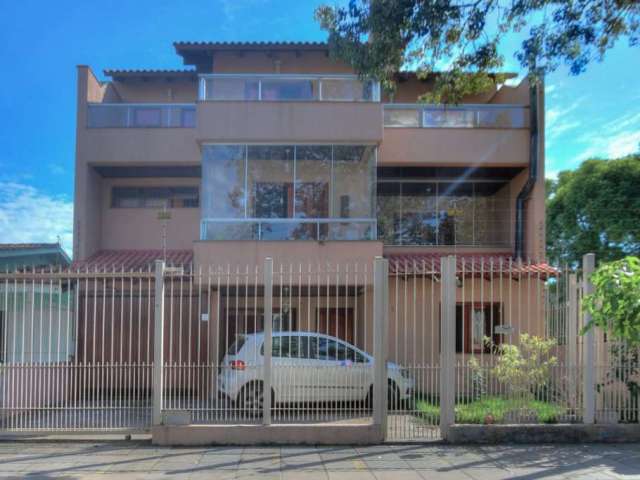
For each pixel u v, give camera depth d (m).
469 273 11.20
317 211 12.80
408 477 6.23
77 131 15.14
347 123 12.85
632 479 6.16
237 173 12.82
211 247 12.30
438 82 9.41
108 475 6.26
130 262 14.19
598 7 8.28
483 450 7.32
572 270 8.34
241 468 6.53
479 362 9.43
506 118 14.87
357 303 12.23
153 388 7.65
